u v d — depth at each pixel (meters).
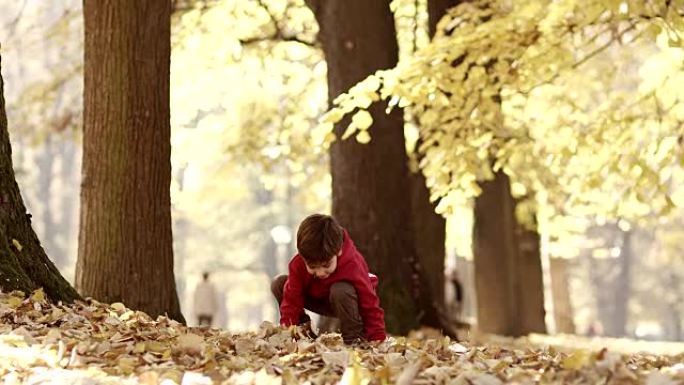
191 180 35.66
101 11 8.84
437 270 17.73
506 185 22.33
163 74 9.02
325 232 6.55
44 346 5.65
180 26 19.11
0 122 7.35
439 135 13.05
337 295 6.62
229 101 22.00
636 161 12.12
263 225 58.16
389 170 14.72
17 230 7.39
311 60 20.16
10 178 7.40
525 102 14.64
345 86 14.61
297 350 5.92
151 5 8.92
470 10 13.05
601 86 18.23
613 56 16.69
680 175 12.81
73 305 7.39
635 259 63.81
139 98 8.85
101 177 8.82
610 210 15.23
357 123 11.38
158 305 8.94
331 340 6.43
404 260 14.80
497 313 22.31
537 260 25.22
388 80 11.71
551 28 12.26
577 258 56.59
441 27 12.86
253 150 22.00
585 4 11.70
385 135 14.72
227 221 58.19
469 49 12.27
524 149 13.30
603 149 13.05
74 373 5.17
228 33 18.86
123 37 8.81
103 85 8.82
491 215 22.31
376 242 14.65
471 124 13.00
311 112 21.14
